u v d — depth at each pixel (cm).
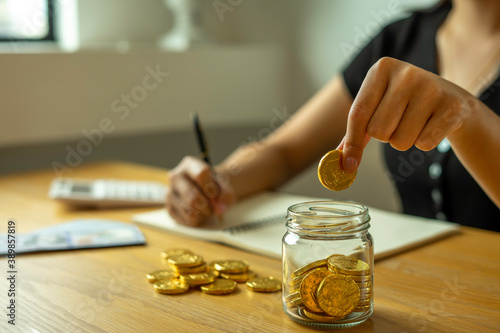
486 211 105
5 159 153
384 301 58
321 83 202
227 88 193
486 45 111
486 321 53
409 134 55
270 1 210
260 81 202
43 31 180
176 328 52
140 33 194
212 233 83
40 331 52
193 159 93
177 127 182
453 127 56
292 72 211
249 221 89
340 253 51
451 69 116
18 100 147
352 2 188
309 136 125
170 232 87
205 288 61
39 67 150
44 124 153
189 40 187
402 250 76
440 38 120
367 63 126
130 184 116
